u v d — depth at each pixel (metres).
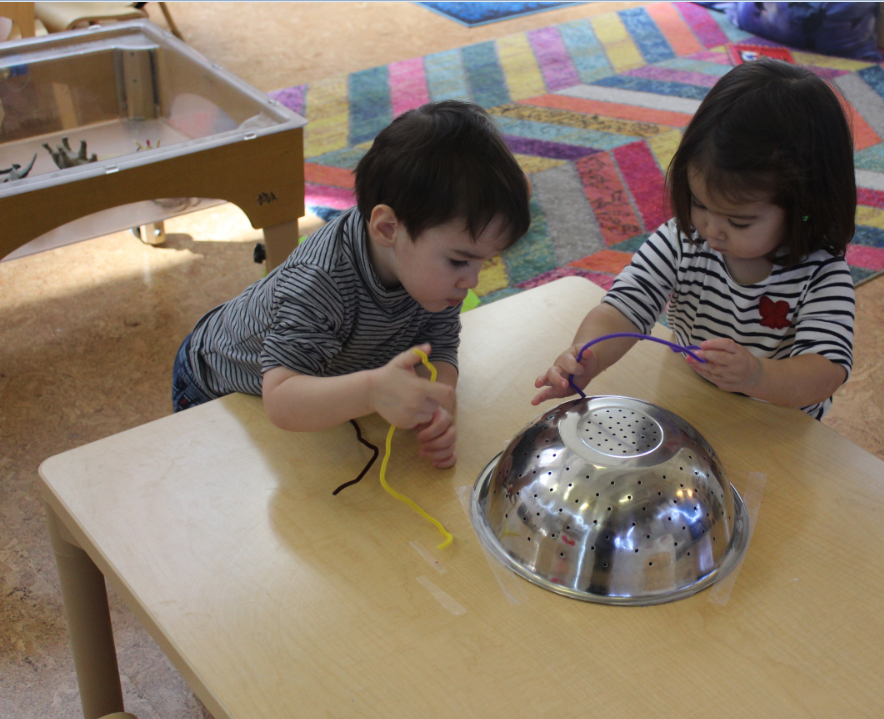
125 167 1.52
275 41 3.76
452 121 0.76
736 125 0.81
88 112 1.88
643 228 2.39
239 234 2.40
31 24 2.60
